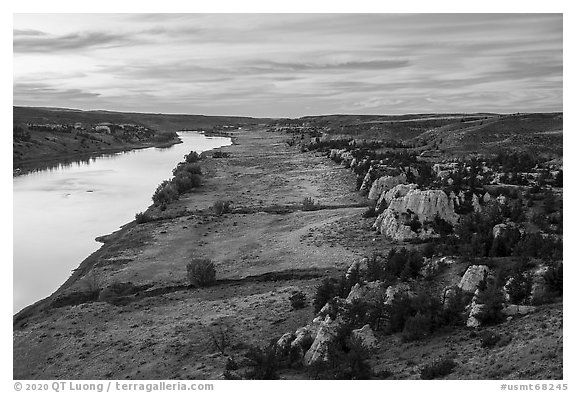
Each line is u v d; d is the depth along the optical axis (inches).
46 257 3120.1
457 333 1643.7
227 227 3486.7
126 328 2086.6
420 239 2834.6
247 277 2605.8
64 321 2187.5
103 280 2655.0
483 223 2566.4
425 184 3700.8
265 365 1551.4
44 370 1803.6
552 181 3705.7
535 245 2070.6
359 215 3417.8
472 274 1915.6
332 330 1665.8
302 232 3218.5
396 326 1765.5
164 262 2876.5
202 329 2006.6
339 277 2432.3
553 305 1654.8
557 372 1240.2
